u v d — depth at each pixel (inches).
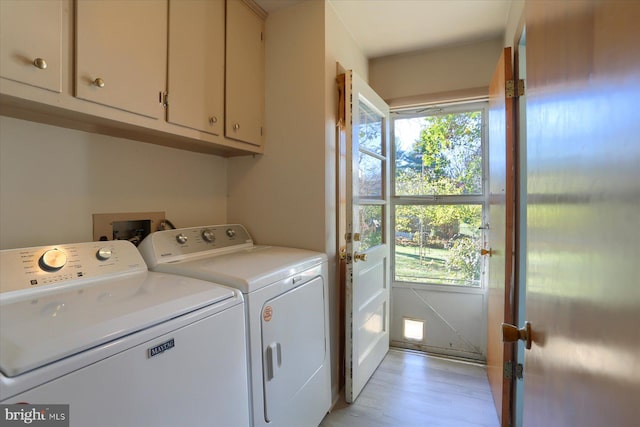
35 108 39.0
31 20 35.4
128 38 45.7
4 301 33.7
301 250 68.6
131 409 28.3
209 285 42.3
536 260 30.0
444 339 99.8
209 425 36.3
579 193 20.3
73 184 50.5
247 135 69.9
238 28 66.9
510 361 65.1
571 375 21.3
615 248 16.0
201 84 58.1
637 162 14.1
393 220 105.9
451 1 72.6
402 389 80.1
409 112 103.7
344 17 78.7
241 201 78.9
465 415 70.2
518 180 64.9
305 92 71.9
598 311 17.7
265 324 46.6
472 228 97.3
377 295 89.8
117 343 27.6
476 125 96.8
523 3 59.9
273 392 48.0
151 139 58.9
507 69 64.7
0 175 42.8
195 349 34.8
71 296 36.2
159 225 63.6
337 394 77.0
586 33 19.5
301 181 72.5
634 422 14.1
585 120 19.6
